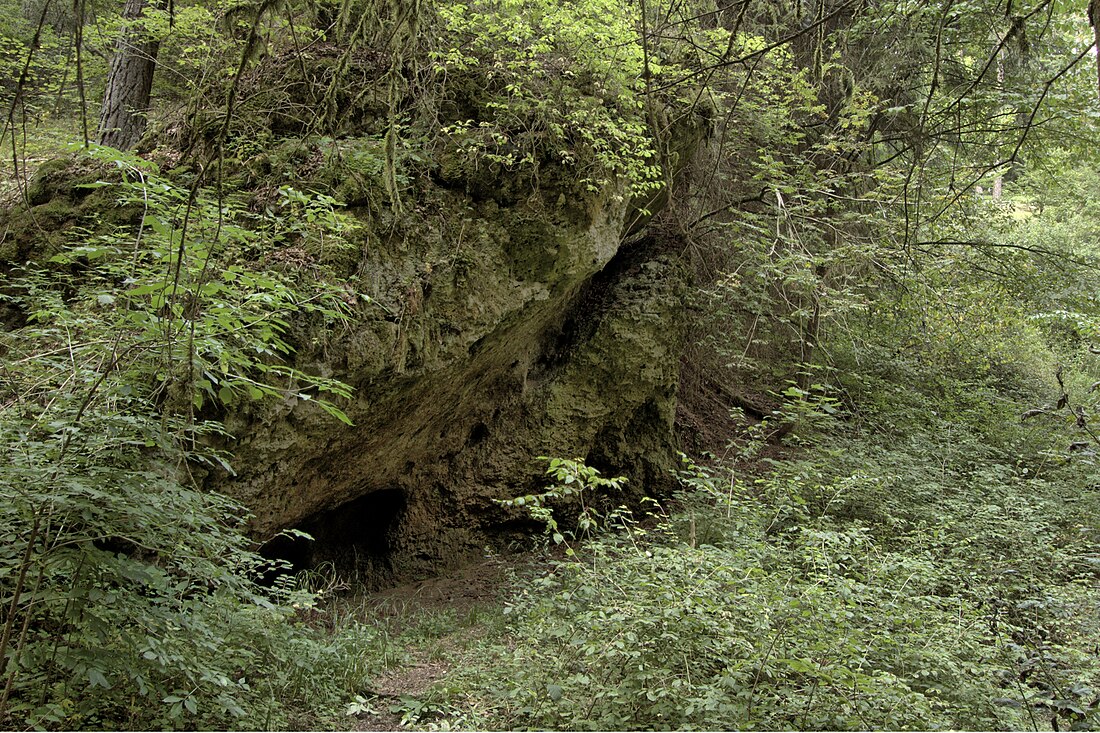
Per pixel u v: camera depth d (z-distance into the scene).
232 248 5.00
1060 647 4.35
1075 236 15.87
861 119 9.45
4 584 3.34
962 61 8.93
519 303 6.62
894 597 5.12
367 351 5.45
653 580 4.72
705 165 10.08
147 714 3.57
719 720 3.66
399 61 3.49
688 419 10.77
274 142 6.02
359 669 4.80
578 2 6.71
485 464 7.82
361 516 7.37
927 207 9.23
